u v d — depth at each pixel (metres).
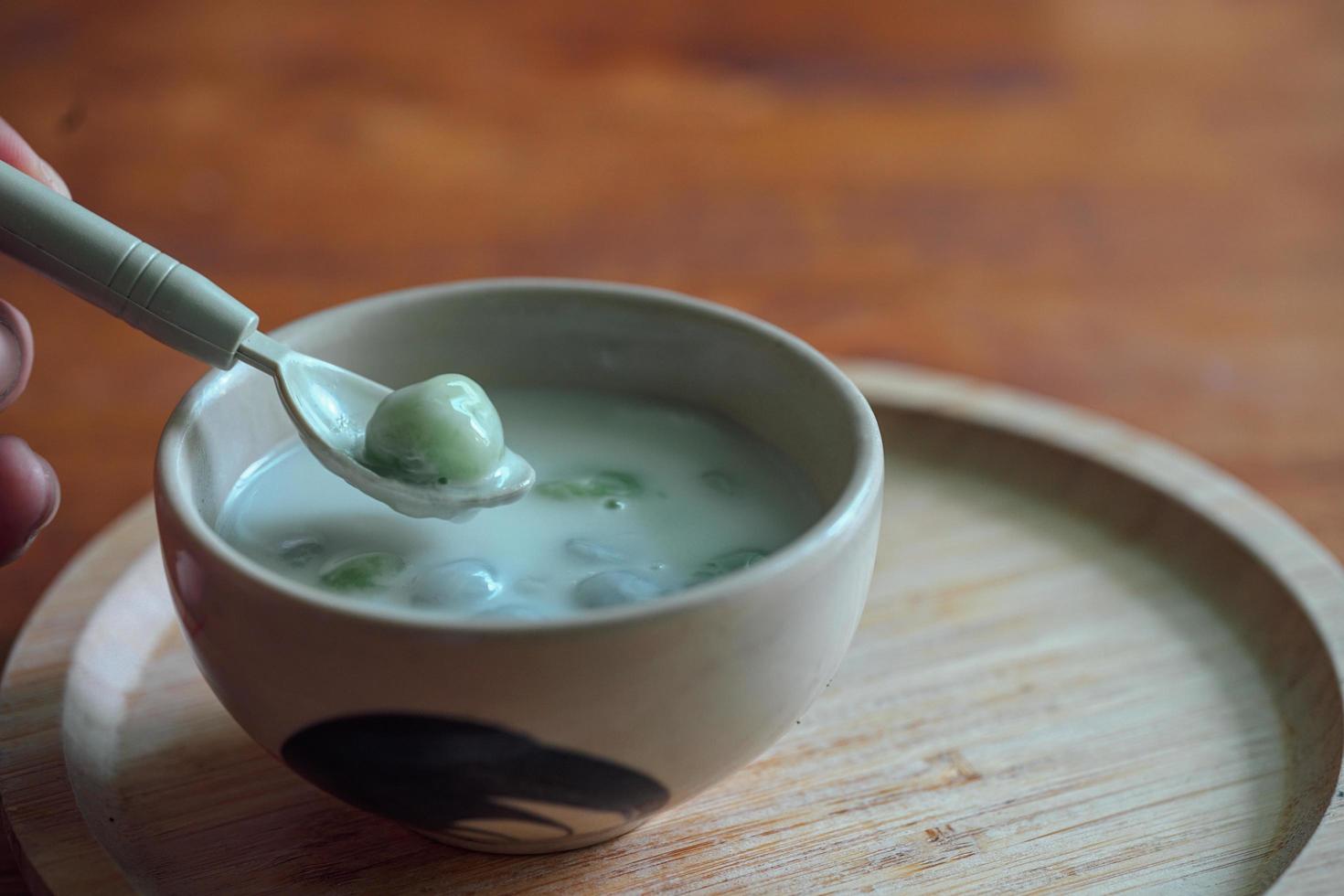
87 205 0.64
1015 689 0.40
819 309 0.59
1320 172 0.73
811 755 0.38
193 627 0.33
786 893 0.35
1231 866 0.36
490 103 0.76
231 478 0.37
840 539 0.32
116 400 0.51
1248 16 0.90
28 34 0.80
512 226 0.65
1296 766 0.38
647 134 0.74
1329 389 0.54
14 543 0.39
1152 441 0.47
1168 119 0.78
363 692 0.31
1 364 0.38
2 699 0.38
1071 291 0.62
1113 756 0.38
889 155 0.73
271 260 0.60
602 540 0.36
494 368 0.40
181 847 0.36
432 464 0.35
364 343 0.39
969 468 0.47
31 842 0.35
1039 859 0.36
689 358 0.39
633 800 0.33
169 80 0.76
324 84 0.77
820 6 0.89
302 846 0.36
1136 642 0.41
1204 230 0.67
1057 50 0.85
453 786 0.32
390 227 0.64
